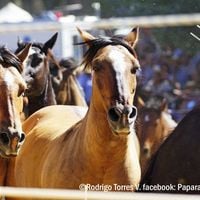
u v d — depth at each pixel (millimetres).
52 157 11500
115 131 10125
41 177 11609
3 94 11023
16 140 10781
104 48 10773
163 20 9703
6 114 10891
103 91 10359
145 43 26188
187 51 25562
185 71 25359
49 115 13242
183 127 10617
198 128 10422
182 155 10406
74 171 10906
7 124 10828
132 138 10977
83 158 10859
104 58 10484
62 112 13227
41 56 15758
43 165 11719
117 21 10039
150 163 10977
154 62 25656
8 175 12719
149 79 24906
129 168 10820
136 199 10023
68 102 18562
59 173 11078
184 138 10484
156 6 26906
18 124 10930
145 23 9812
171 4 26562
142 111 18312
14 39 23219
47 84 15844
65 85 18562
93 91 10656
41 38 23297
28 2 43625
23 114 13953
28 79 15406
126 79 10312
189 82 24844
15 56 11641
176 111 22391
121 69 10359
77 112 13219
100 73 10430
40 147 12211
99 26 10188
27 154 12414
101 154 10648
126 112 10023
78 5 34031
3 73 11250
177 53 25688
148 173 10945
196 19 9578
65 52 24000
